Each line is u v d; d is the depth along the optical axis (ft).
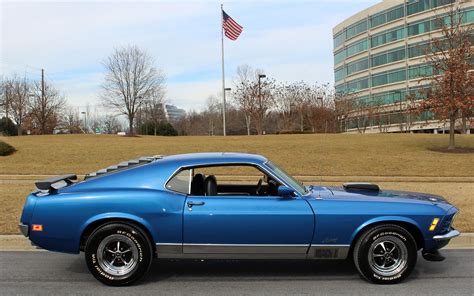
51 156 72.18
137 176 16.17
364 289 15.49
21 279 16.92
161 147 83.51
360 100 217.15
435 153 70.64
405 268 15.81
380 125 206.39
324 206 15.70
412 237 15.75
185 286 15.98
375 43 256.11
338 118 179.42
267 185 18.42
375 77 255.09
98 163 65.82
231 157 16.72
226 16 125.90
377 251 15.92
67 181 17.57
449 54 72.79
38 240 15.83
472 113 71.05
